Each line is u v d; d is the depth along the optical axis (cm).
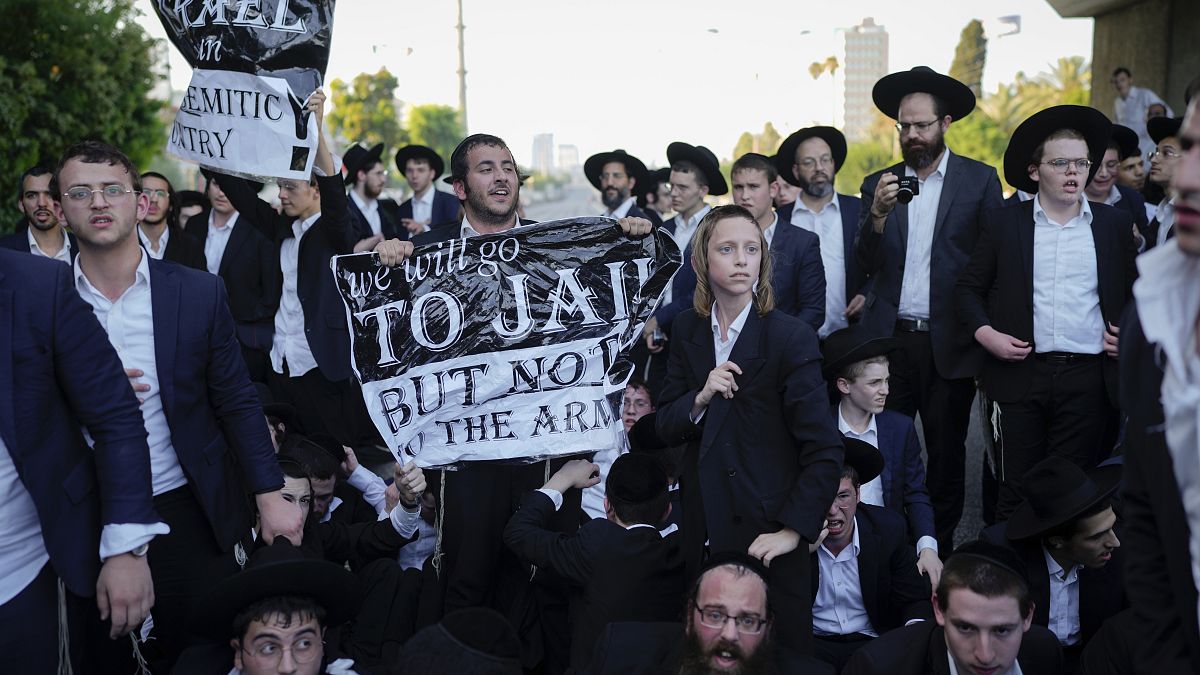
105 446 354
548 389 486
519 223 520
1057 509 436
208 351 410
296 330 718
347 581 376
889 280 643
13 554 346
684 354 431
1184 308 231
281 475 425
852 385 543
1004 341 575
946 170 634
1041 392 572
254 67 523
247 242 762
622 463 454
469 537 482
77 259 401
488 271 489
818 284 665
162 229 800
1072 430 571
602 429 486
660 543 445
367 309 491
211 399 417
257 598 364
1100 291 559
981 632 356
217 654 386
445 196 1189
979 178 630
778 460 405
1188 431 230
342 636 473
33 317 339
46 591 354
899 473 554
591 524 450
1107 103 2011
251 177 527
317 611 373
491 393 483
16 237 680
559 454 482
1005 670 363
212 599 361
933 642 381
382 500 574
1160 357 243
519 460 482
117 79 1961
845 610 482
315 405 726
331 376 683
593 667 394
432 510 509
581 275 488
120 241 392
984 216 599
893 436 556
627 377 491
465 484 482
